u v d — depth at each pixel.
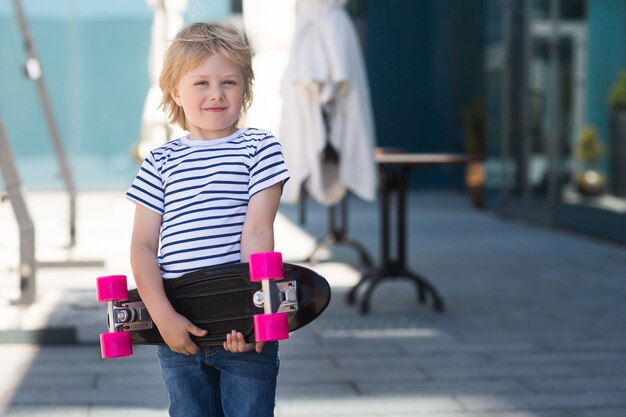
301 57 9.09
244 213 3.22
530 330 8.02
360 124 9.38
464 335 7.82
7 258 10.87
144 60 22.88
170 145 3.33
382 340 7.62
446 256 12.53
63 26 22.67
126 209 18.36
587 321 8.40
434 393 6.07
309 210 19.27
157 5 11.12
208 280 3.12
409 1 23.66
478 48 20.50
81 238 13.18
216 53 3.19
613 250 13.09
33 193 22.25
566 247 13.47
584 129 13.92
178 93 3.30
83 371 6.56
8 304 7.93
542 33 15.47
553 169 15.26
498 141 18.02
